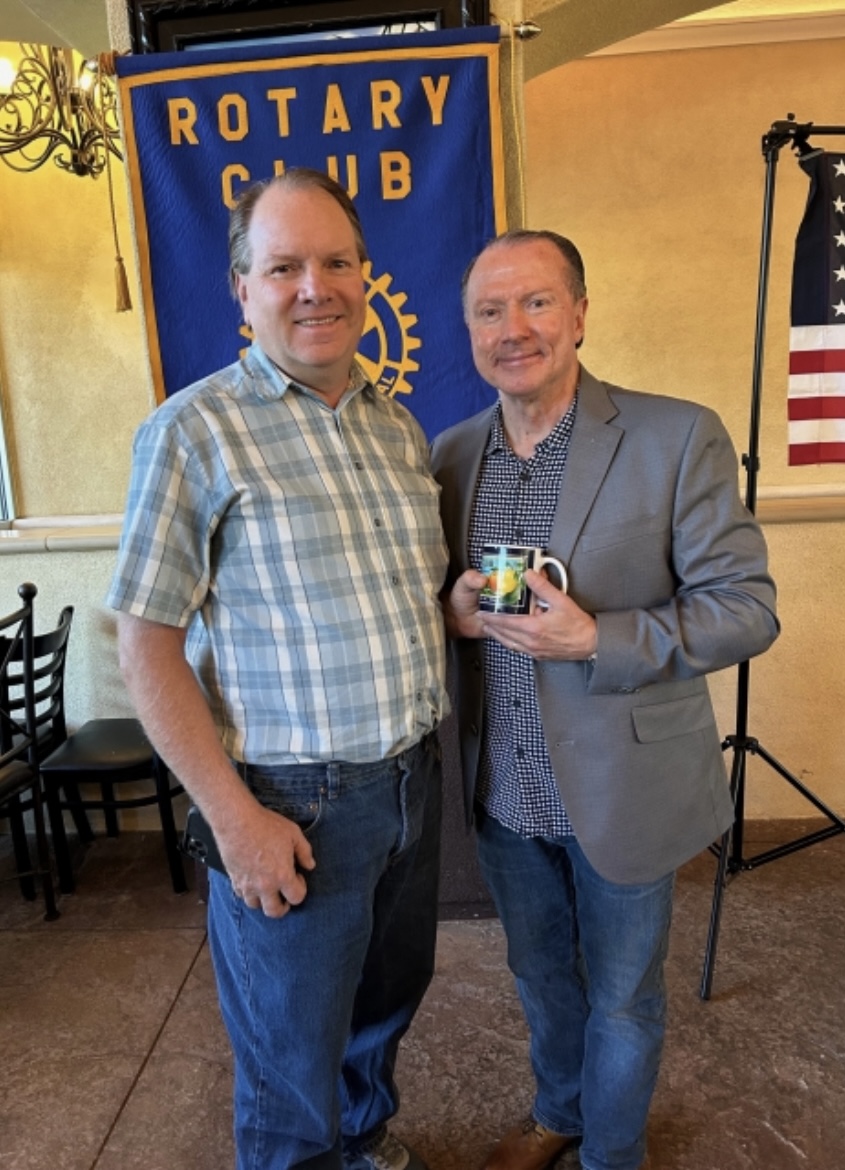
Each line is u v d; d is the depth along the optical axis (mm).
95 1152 1647
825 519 2607
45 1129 1704
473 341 1264
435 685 1235
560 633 1177
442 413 1958
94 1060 1883
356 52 1782
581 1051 1491
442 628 1289
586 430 1252
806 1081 1729
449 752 2213
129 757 2527
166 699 1056
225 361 1931
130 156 1845
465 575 1288
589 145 2631
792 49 2535
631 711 1226
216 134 1826
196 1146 1653
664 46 2549
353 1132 1489
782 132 1876
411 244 1872
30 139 2426
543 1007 1475
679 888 2434
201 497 1066
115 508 3037
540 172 2656
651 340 2734
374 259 1881
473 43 1773
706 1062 1786
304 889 1107
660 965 1345
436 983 2084
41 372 2969
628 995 1315
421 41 1773
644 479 1219
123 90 1821
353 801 1135
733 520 1210
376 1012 1428
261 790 1118
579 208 2672
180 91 1814
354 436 1198
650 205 2654
